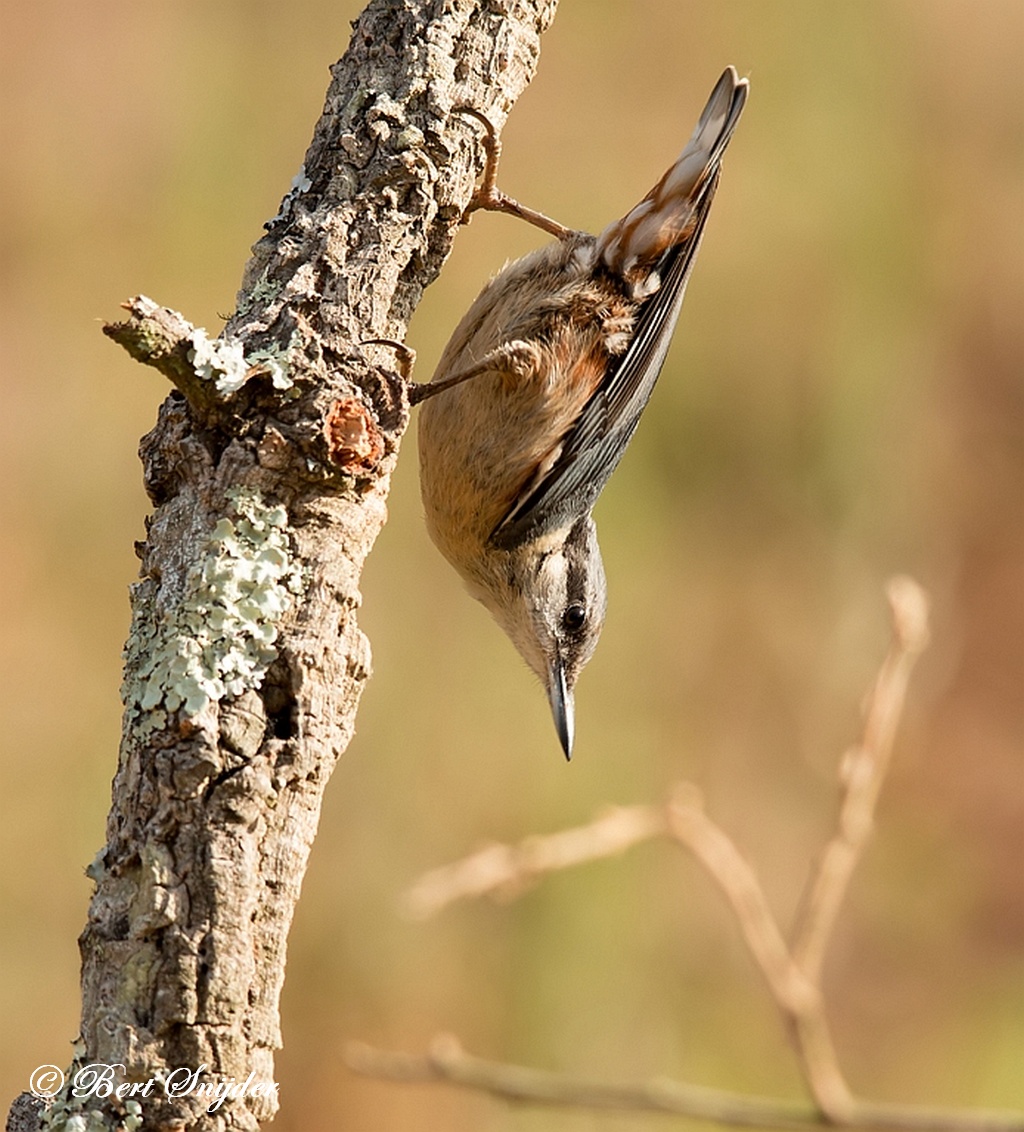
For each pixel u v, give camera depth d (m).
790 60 14.23
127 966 4.09
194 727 4.22
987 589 15.38
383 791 10.87
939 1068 12.48
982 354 15.73
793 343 13.81
